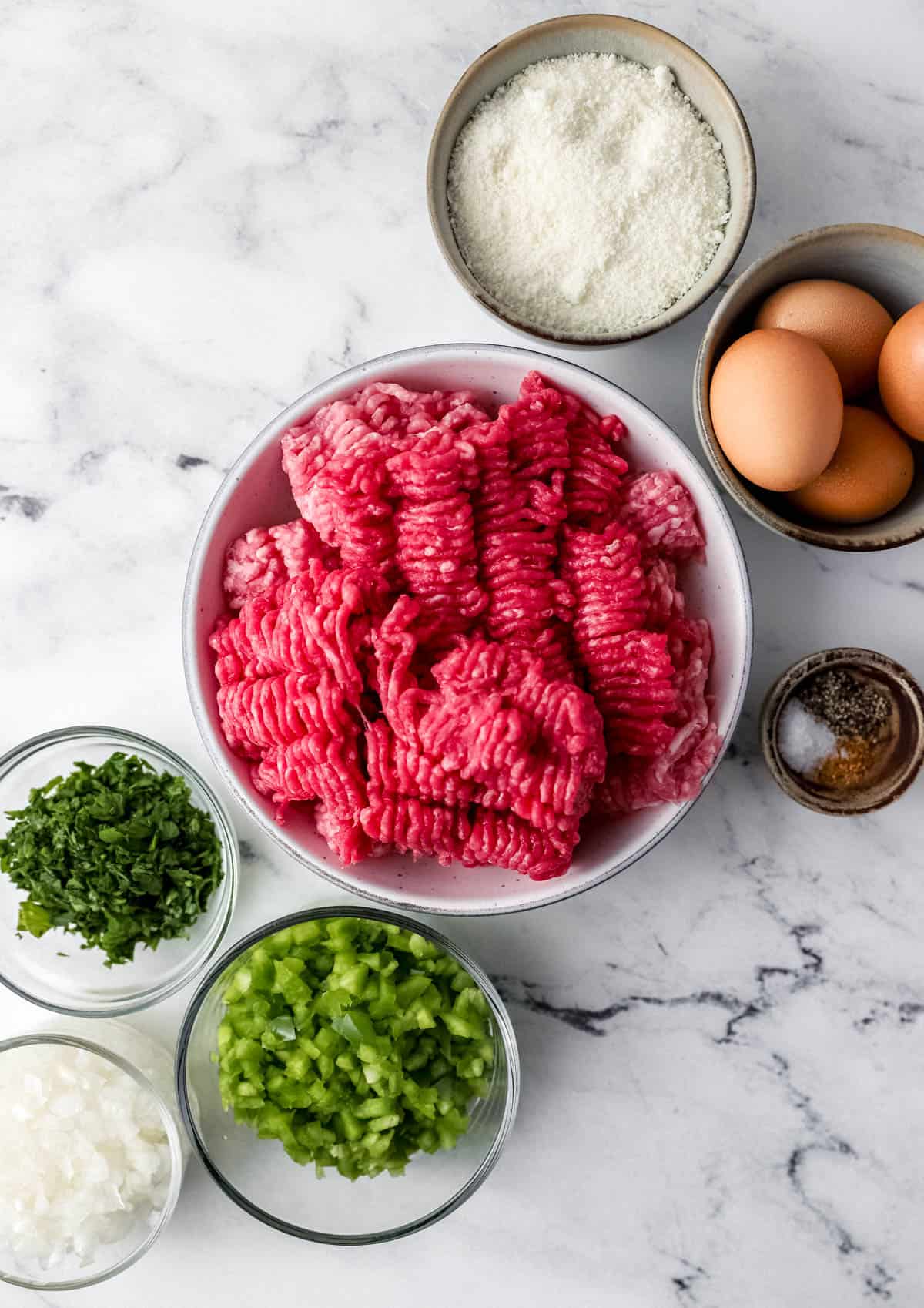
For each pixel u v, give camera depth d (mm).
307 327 1604
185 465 1615
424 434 1342
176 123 1612
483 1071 1557
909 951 1614
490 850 1335
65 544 1625
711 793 1615
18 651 1630
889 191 1590
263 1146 1611
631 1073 1632
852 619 1595
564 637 1387
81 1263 1596
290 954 1519
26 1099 1553
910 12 1589
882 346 1408
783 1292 1629
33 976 1642
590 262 1427
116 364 1616
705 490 1359
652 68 1451
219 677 1392
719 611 1412
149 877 1501
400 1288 1643
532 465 1377
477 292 1364
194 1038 1561
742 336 1439
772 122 1588
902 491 1416
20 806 1638
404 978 1530
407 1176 1626
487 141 1438
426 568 1335
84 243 1618
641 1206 1637
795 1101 1627
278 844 1416
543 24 1394
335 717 1319
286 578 1416
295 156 1606
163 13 1609
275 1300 1642
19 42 1619
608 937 1628
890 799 1442
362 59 1600
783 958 1620
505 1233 1644
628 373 1587
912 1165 1623
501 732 1266
